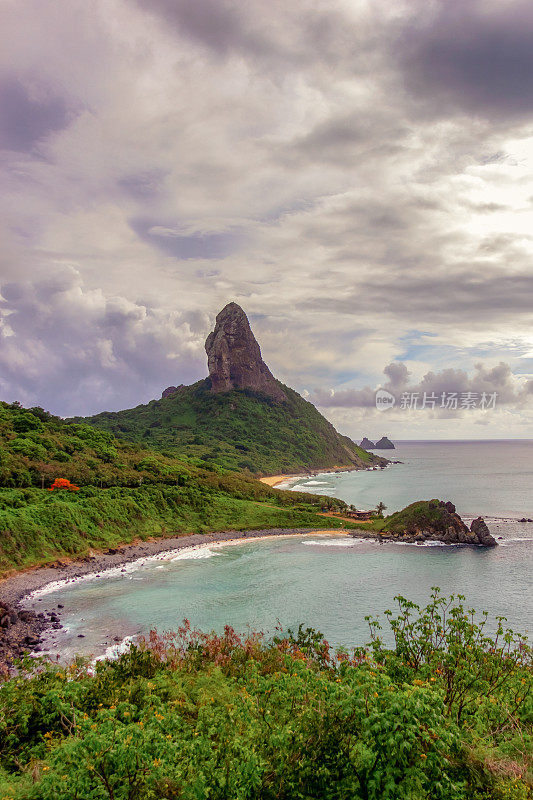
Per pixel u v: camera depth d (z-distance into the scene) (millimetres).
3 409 123750
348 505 125812
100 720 8062
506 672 11281
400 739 6301
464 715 9430
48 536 65938
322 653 15750
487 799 6711
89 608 47969
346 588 55406
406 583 57719
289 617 44906
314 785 6734
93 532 72500
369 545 81562
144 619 44594
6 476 76250
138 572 63156
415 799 6078
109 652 36125
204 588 55438
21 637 39000
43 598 51219
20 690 10836
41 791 6543
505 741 8438
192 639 20750
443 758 6504
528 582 57906
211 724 8320
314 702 7980
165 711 8781
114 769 6453
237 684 11578
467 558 71312
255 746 7141
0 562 57094
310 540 85875
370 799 6207
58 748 6777
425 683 9031
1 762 8977
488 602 49812
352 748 6836
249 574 62344
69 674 12656
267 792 6676
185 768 6781
